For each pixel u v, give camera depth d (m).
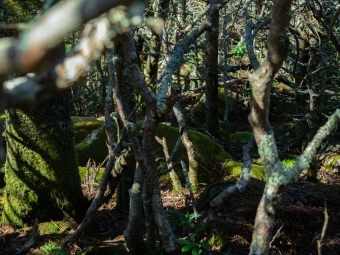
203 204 4.42
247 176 2.37
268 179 1.32
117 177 3.70
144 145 2.25
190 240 2.49
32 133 3.92
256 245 1.36
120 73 3.71
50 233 3.97
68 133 4.06
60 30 0.47
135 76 2.11
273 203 1.33
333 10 5.04
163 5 6.78
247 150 2.45
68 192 4.07
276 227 3.76
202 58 9.68
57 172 4.01
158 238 2.89
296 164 1.31
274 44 1.05
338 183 6.15
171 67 2.44
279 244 3.66
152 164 2.30
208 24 2.54
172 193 5.12
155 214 2.34
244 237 3.71
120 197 4.40
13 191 4.08
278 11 1.00
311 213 3.97
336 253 3.56
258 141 1.30
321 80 6.09
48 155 3.98
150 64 9.89
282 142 7.89
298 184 4.83
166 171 3.04
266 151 1.29
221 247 3.61
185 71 10.68
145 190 2.37
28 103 0.55
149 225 2.51
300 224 3.81
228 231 3.72
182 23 7.87
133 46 2.08
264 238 1.36
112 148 3.41
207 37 8.11
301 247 3.66
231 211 3.98
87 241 3.85
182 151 5.61
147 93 2.15
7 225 4.16
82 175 5.35
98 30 0.56
